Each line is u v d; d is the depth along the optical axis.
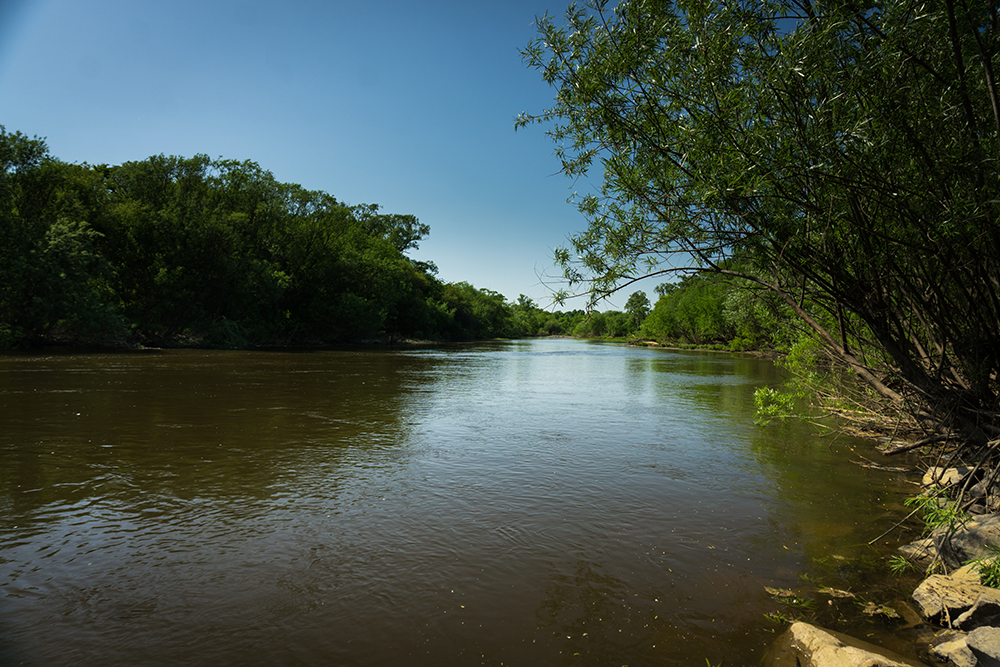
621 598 4.37
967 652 3.40
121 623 3.88
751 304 10.05
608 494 7.06
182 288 41.19
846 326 8.34
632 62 5.33
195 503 6.47
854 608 4.26
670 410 14.34
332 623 3.93
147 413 12.11
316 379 20.45
